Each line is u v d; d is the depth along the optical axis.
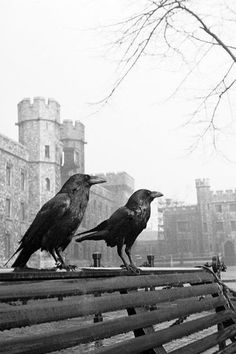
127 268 3.19
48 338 1.77
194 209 85.69
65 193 2.82
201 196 85.00
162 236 87.81
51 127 59.00
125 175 86.94
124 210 3.51
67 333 1.86
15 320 1.67
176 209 86.31
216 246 82.75
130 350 2.16
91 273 2.40
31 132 58.22
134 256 77.50
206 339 3.01
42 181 57.00
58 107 61.06
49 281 1.98
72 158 66.69
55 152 58.97
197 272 3.75
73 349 4.96
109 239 3.52
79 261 63.78
